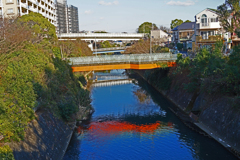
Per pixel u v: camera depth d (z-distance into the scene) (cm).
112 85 5941
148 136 2683
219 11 3991
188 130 2772
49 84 2825
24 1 5625
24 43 3020
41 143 1995
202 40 4697
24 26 3322
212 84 2786
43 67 2920
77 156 2253
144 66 3869
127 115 3456
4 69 2270
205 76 2945
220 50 3247
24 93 2120
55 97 2869
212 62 2866
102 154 2298
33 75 2534
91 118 3362
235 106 2341
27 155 1733
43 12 6731
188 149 2350
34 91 2353
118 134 2764
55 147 2183
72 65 4062
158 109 3703
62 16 13688
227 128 2358
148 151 2348
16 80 2194
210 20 4831
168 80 4522
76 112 3181
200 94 3247
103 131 2861
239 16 3778
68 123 2881
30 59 2797
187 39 7288
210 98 2892
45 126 2239
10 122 1733
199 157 2184
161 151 2342
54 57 3962
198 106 3231
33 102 2195
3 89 2002
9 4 5169
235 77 2434
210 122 2698
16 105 1933
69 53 5709
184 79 3872
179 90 3941
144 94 4766
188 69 3794
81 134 2780
